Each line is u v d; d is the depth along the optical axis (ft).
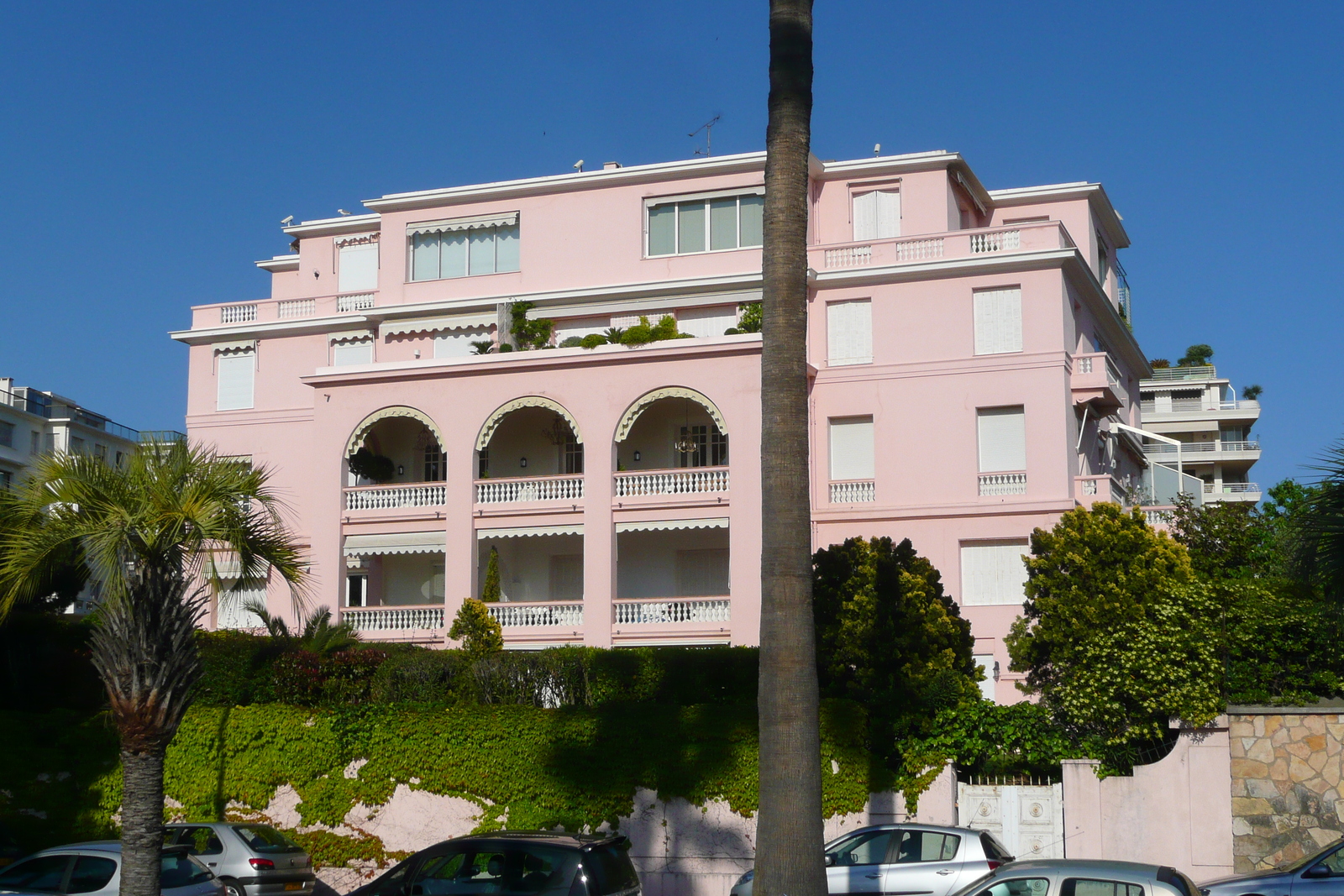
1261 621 72.95
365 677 87.20
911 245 118.93
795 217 52.26
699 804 77.66
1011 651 83.10
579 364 115.75
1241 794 69.87
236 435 136.26
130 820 54.70
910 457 115.03
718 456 119.24
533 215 130.62
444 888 55.42
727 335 115.65
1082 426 116.67
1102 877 49.55
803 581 50.01
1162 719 73.05
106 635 55.52
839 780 75.97
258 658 88.53
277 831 76.43
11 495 56.80
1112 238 153.69
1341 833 67.97
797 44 53.16
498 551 123.13
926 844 63.82
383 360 132.05
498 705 82.84
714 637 108.99
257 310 138.92
